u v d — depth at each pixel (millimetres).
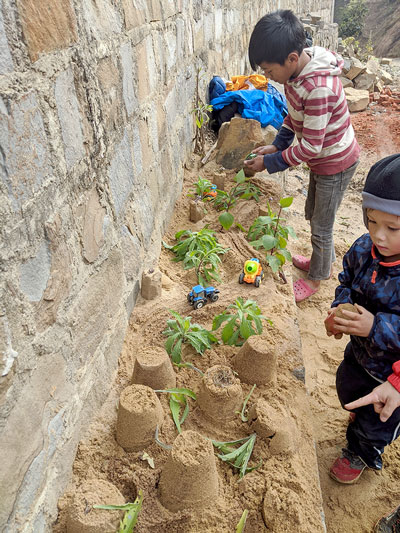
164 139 3008
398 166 1325
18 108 1127
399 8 23812
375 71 11703
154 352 1851
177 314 2109
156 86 2732
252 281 2568
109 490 1388
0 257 1064
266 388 1924
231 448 1640
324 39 11523
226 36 5688
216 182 3666
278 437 1619
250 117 4527
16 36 1111
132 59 2195
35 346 1256
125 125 2115
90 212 1676
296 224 4332
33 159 1218
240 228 3154
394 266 1491
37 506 1267
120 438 1604
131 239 2248
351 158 2590
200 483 1403
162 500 1443
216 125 4926
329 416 2422
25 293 1193
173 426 1707
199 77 4434
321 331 3041
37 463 1267
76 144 1521
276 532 1389
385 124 8016
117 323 2021
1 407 1076
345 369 1912
